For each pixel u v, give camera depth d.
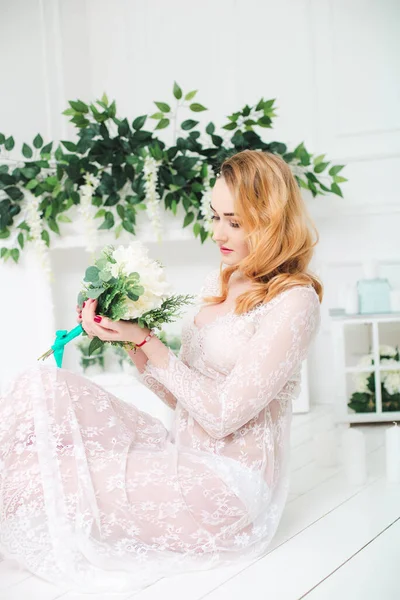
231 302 1.80
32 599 1.50
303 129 3.29
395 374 2.93
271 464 1.68
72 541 1.53
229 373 1.68
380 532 1.85
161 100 3.41
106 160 3.01
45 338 3.25
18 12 3.26
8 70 3.28
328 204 3.24
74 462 1.57
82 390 1.64
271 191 1.68
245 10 3.28
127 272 1.54
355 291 2.97
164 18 3.36
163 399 1.91
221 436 1.61
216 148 3.04
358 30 3.20
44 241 3.11
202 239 3.08
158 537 1.58
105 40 3.42
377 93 3.21
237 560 1.66
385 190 3.24
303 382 3.24
